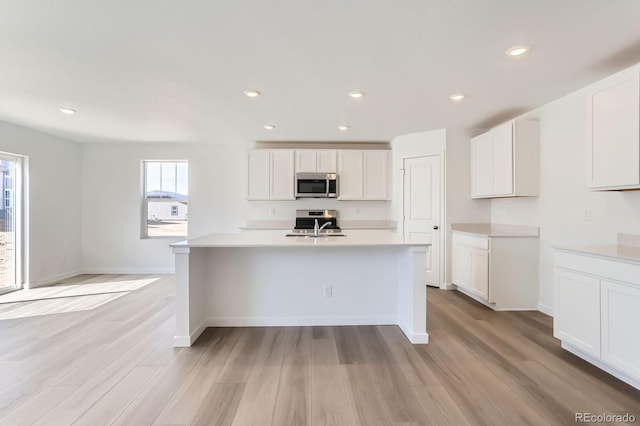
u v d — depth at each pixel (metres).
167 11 1.80
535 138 3.53
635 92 2.17
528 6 1.76
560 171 3.24
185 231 5.68
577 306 2.35
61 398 1.89
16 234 4.40
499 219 4.32
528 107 3.52
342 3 1.73
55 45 2.17
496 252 3.57
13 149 4.21
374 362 2.36
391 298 3.20
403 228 4.91
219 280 3.13
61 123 4.18
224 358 2.42
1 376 2.14
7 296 4.09
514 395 1.93
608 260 2.09
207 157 5.50
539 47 2.20
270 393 1.96
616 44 2.15
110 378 2.12
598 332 2.17
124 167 5.46
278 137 5.02
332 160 5.25
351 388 2.01
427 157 4.67
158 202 5.64
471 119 4.01
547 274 3.44
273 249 3.15
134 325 3.09
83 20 1.88
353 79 2.74
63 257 5.07
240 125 4.31
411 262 2.75
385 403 1.86
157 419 1.71
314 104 3.42
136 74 2.64
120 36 2.06
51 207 4.82
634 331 1.93
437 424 1.68
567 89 2.99
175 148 5.48
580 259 2.32
